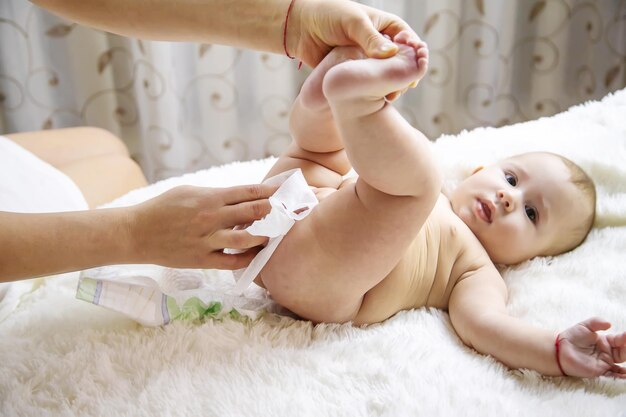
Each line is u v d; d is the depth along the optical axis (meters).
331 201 0.82
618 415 0.74
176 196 0.82
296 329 0.89
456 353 0.88
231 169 1.40
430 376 0.80
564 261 1.09
